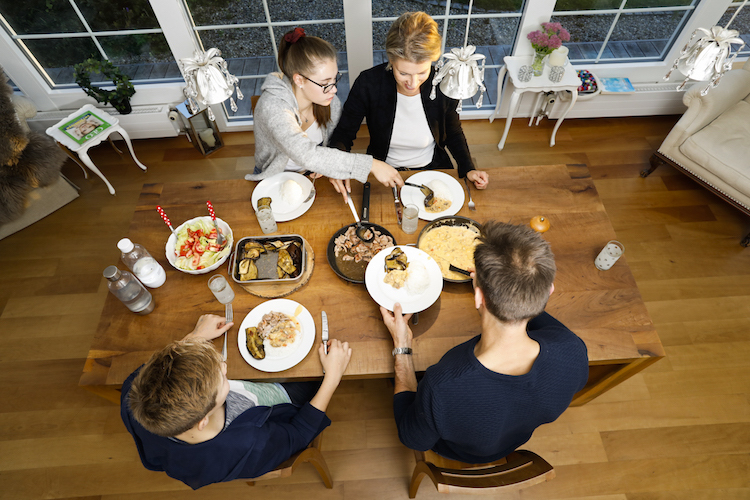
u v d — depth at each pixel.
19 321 2.23
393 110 1.90
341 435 1.88
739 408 1.94
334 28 2.63
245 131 3.14
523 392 0.90
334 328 1.32
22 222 2.56
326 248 1.51
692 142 2.38
